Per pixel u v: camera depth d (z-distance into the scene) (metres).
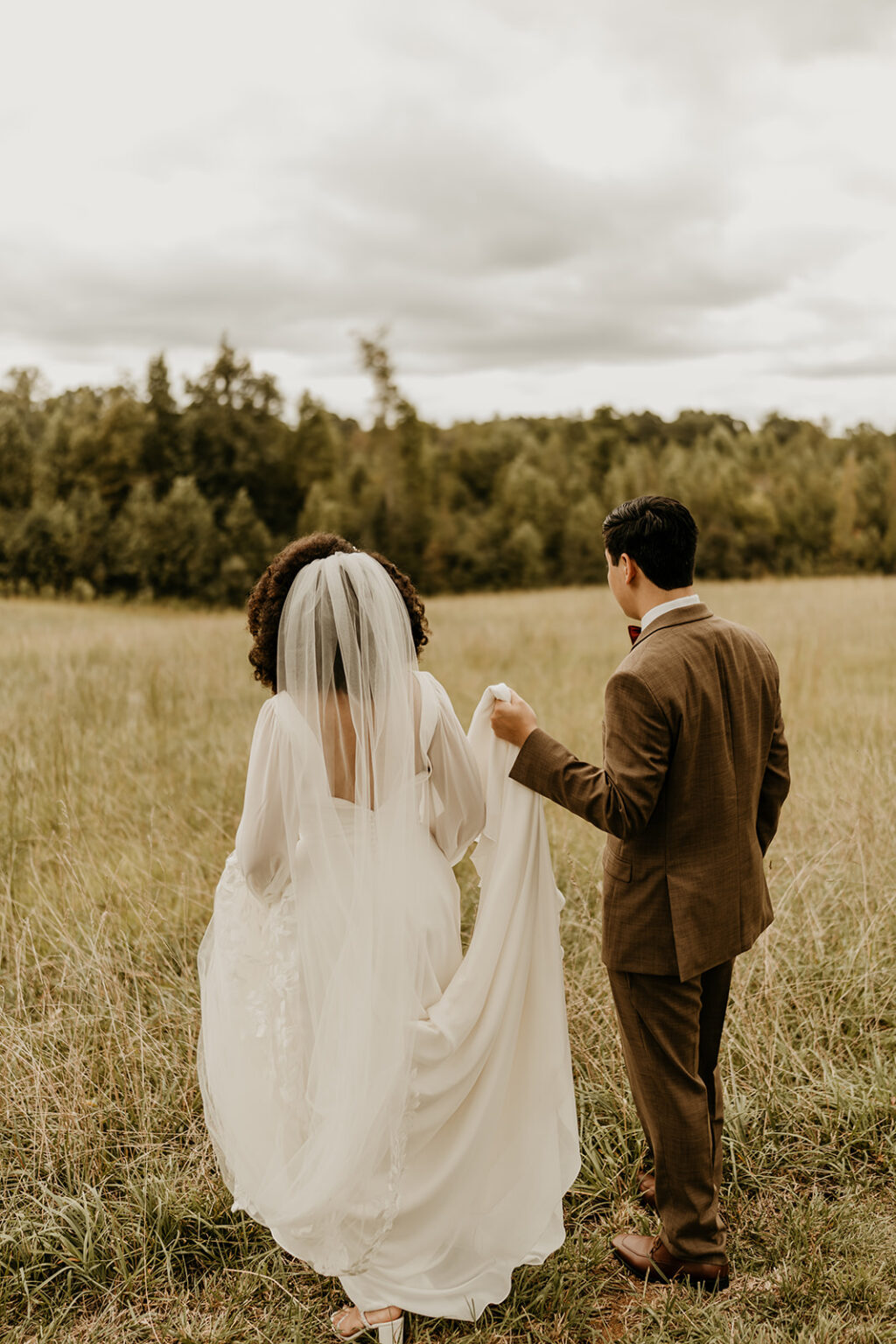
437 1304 1.83
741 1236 2.11
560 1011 2.02
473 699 7.54
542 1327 1.87
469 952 1.93
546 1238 1.94
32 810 4.58
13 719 6.36
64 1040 2.74
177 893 3.74
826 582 24.58
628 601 1.94
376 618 1.80
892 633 11.16
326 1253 1.77
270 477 53.19
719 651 1.84
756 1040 2.71
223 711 7.25
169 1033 2.81
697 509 55.78
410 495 50.38
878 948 3.17
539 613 16.67
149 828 4.49
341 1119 1.75
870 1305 1.86
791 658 8.59
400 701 1.82
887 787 4.47
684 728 1.76
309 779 1.79
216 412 53.28
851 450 66.25
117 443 52.75
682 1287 1.94
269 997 1.89
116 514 52.12
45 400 72.31
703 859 1.84
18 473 53.97
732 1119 2.44
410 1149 1.86
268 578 1.94
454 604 21.97
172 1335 1.89
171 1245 2.09
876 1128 2.39
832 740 5.75
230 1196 2.23
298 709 1.81
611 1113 2.48
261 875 1.88
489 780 2.03
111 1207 2.21
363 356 49.28
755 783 1.92
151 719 6.85
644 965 1.85
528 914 1.98
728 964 1.95
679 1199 1.93
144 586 45.31
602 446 68.25
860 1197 2.19
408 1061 1.78
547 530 52.00
